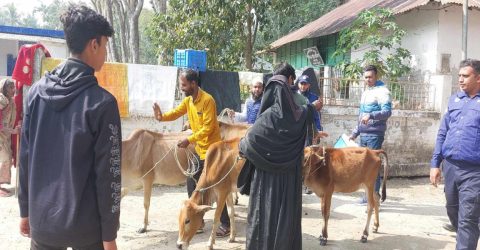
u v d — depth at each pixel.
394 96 9.40
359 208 6.86
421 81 10.73
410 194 7.88
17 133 6.63
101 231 2.24
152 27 12.10
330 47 15.11
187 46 11.41
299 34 16.05
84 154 2.17
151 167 5.39
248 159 3.75
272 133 3.64
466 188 4.01
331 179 5.18
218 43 11.36
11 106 6.60
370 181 5.49
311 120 4.02
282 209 3.73
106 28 2.27
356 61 10.16
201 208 4.32
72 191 2.16
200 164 5.32
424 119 9.21
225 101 8.08
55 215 2.18
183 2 11.53
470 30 10.59
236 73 8.15
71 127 2.14
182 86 4.87
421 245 5.29
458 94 4.28
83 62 2.23
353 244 5.25
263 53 14.77
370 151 5.53
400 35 9.88
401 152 9.12
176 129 7.91
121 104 7.54
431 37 10.52
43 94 2.22
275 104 3.69
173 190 7.64
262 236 3.75
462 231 4.01
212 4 11.10
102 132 2.16
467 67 4.12
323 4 20.95
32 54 6.64
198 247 5.00
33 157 2.23
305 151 5.06
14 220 5.62
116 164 2.21
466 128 4.04
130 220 5.86
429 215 6.56
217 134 5.20
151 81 7.69
